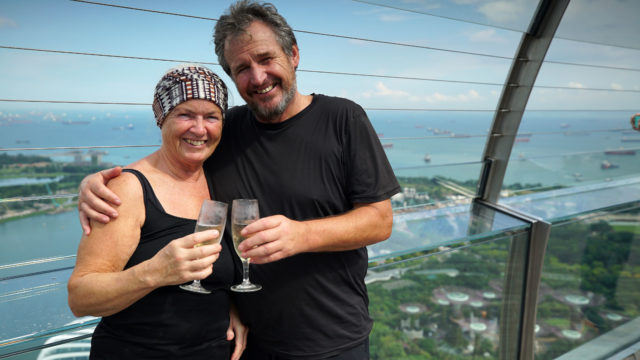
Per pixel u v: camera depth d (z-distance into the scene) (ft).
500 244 6.40
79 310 2.48
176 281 2.29
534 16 6.40
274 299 3.23
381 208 3.25
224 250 3.02
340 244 2.99
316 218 3.24
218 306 2.97
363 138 3.23
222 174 3.29
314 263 3.21
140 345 2.75
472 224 6.64
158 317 2.73
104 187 2.50
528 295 6.77
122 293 2.36
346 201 3.38
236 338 3.38
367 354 3.60
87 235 2.54
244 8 2.97
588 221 7.11
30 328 3.20
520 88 7.07
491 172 7.72
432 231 6.29
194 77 2.71
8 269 4.39
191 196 3.00
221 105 2.82
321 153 3.21
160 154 3.01
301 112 3.26
